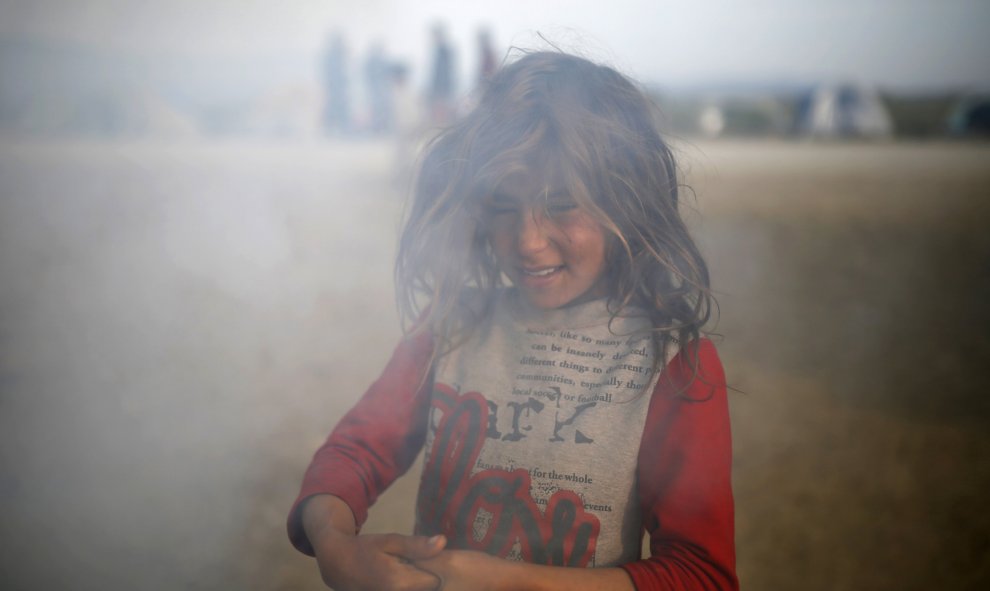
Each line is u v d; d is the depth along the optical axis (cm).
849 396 335
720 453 92
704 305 103
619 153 96
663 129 109
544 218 93
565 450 94
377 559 85
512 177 93
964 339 413
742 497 255
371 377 346
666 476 91
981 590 207
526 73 99
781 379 352
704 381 94
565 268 96
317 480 99
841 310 462
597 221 93
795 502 252
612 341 97
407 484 255
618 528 93
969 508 247
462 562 83
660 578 86
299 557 212
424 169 109
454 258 104
